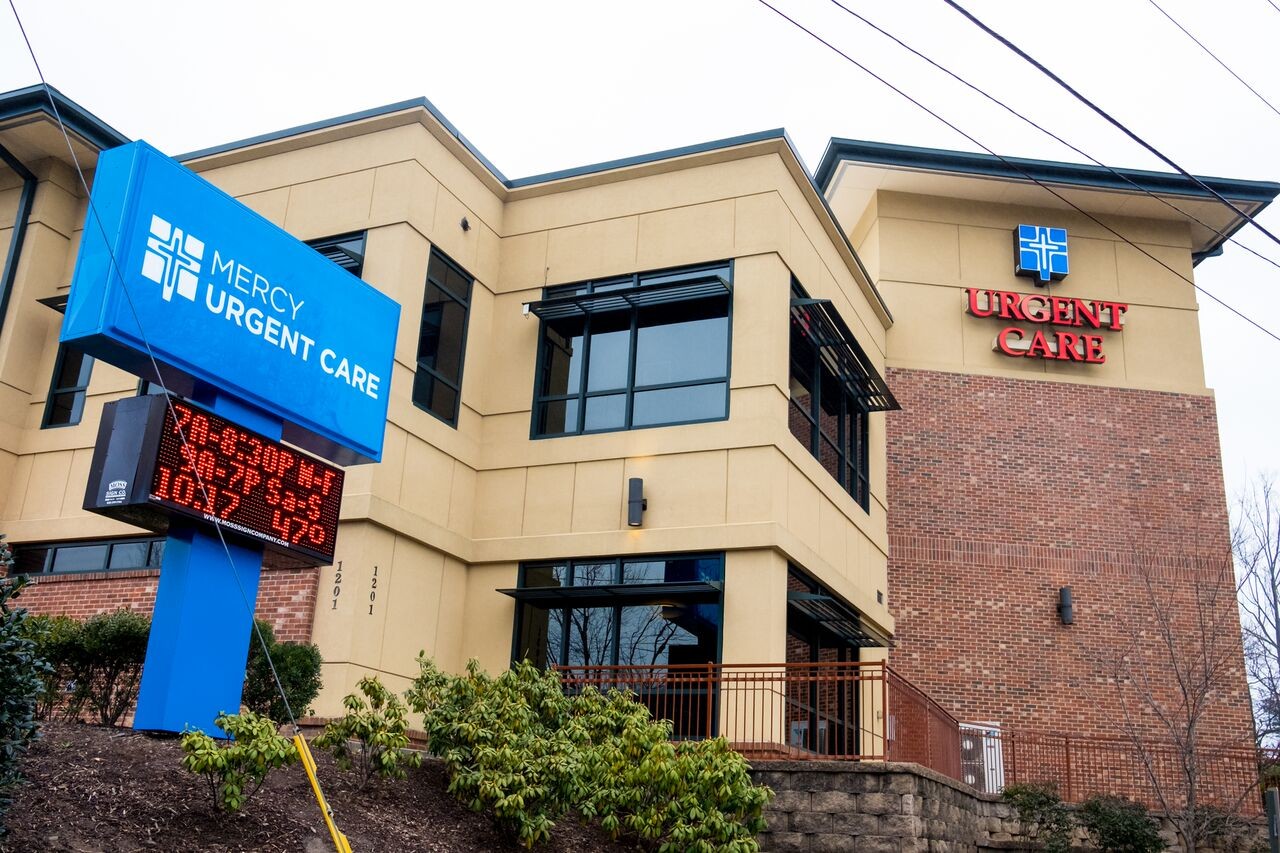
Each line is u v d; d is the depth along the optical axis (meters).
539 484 18.23
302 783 10.84
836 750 17.86
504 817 11.23
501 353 19.25
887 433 23.98
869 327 23.22
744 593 16.53
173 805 9.34
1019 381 24.67
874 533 22.08
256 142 19.05
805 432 19.36
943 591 23.11
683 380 18.03
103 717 12.03
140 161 10.83
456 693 12.39
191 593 10.73
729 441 17.25
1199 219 26.00
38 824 8.37
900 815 13.33
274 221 18.56
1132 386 24.86
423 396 17.66
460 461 18.25
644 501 17.45
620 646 17.12
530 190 19.95
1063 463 24.19
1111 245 25.80
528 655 17.52
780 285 17.95
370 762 11.89
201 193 11.41
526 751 11.52
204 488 10.68
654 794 12.32
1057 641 23.00
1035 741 20.52
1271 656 25.61
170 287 10.94
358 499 16.03
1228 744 22.16
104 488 10.43
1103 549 23.70
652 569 17.27
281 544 11.43
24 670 8.14
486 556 18.08
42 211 20.47
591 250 19.25
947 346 24.75
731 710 15.98
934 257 25.34
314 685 13.34
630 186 19.33
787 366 17.88
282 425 12.20
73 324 10.52
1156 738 22.34
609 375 18.61
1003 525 23.66
